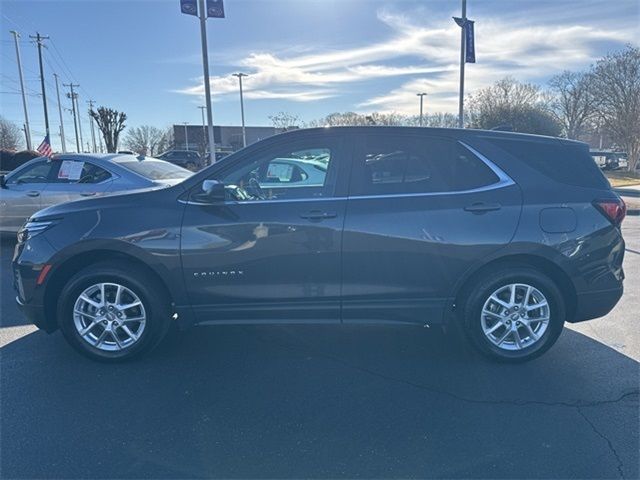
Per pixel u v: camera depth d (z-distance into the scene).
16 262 3.85
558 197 3.73
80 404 3.26
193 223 3.67
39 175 7.85
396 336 4.42
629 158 42.19
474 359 3.94
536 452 2.76
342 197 3.68
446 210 3.64
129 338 3.84
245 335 4.45
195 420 3.08
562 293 3.88
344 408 3.22
